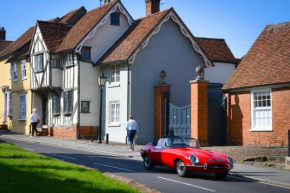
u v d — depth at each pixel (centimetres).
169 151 1691
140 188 1265
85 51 3425
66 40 3609
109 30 3500
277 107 2509
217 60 4069
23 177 1213
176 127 3033
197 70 2739
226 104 2814
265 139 2564
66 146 2852
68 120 3478
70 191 1066
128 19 3556
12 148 2141
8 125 4353
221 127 2817
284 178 1633
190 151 1661
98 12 3597
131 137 2648
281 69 2562
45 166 1491
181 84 3366
